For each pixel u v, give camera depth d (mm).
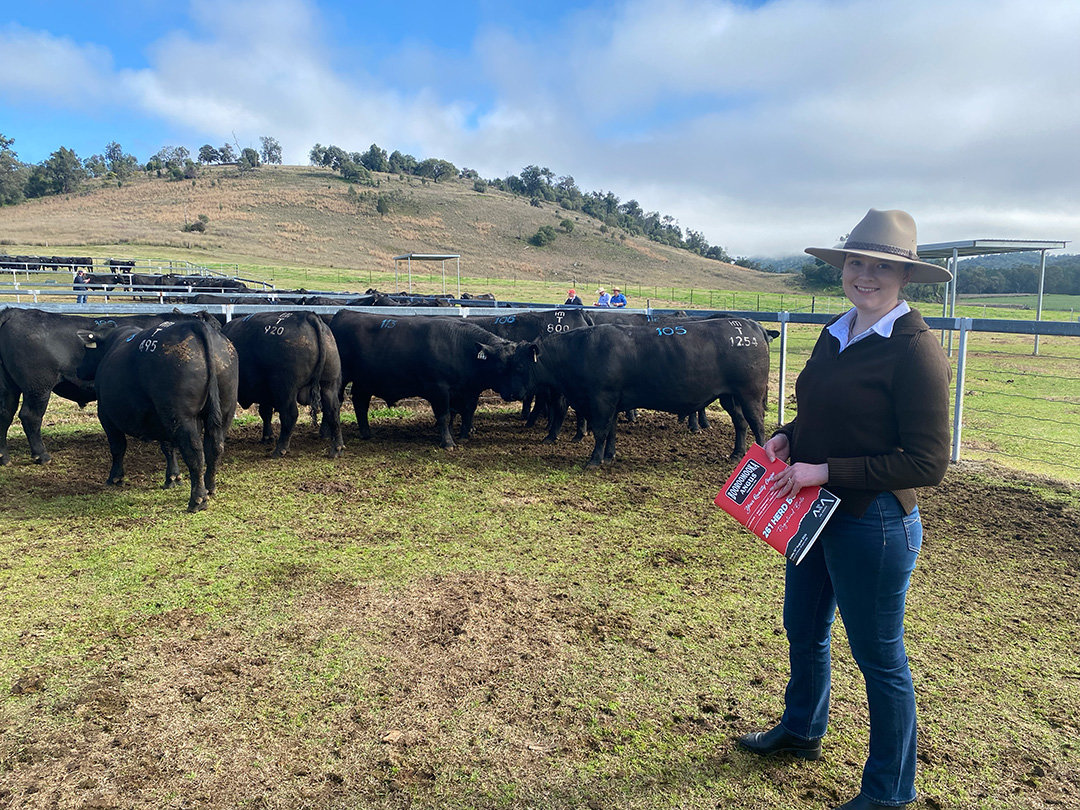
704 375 7352
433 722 2984
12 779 2582
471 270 74125
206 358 5590
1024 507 6027
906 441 2191
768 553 4988
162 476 6688
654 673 3396
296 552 4852
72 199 95250
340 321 8375
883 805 2320
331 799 2527
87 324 7199
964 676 3418
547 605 4105
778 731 2783
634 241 116562
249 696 3141
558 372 7680
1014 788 2641
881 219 2281
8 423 6906
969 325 7309
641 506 6066
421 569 4598
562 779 2658
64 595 4113
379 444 8367
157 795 2525
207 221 77062
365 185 112688
